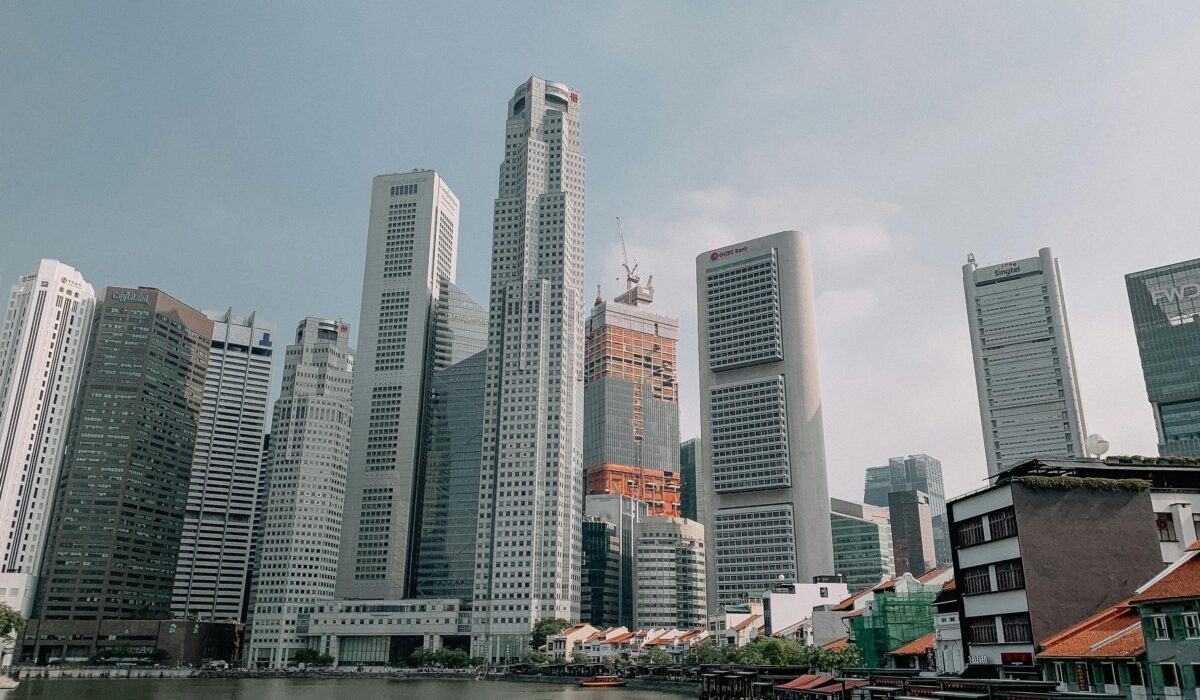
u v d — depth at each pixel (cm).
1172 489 9688
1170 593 6950
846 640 17238
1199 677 6681
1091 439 10475
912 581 15312
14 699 18000
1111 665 7594
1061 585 9094
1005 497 9669
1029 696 6800
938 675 9831
